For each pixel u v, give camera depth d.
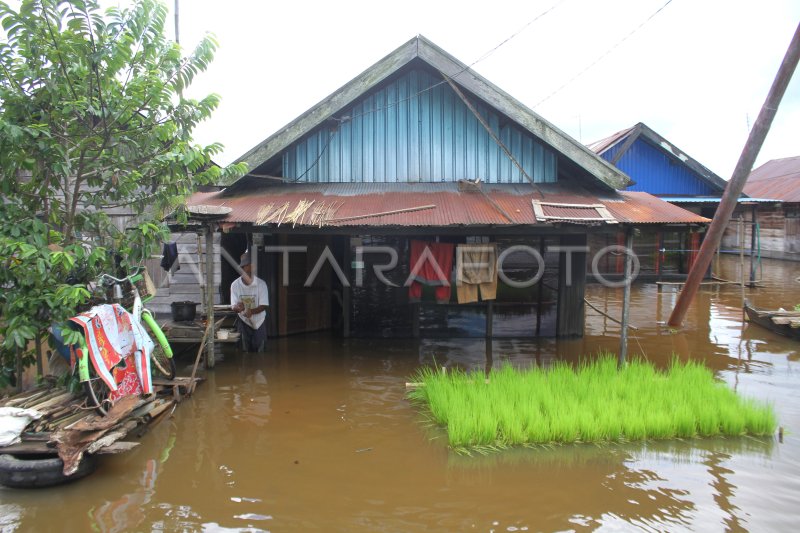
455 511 4.40
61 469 4.62
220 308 9.73
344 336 10.56
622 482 4.86
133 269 6.87
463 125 9.80
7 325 5.62
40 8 5.50
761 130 7.61
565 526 4.20
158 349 7.62
